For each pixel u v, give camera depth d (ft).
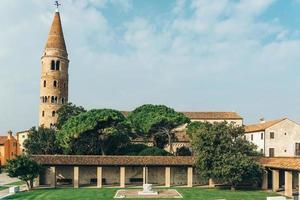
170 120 255.70
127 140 248.11
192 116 328.49
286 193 163.12
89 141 238.68
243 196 159.33
